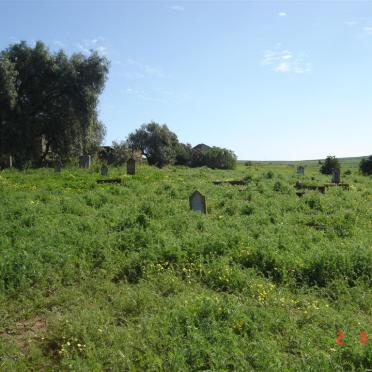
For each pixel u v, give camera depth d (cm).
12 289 641
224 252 789
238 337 481
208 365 433
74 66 3747
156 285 666
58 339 511
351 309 595
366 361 438
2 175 2391
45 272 696
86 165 3181
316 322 546
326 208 1341
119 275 726
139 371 436
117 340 491
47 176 2372
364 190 2014
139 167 3859
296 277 700
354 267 714
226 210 1286
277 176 2672
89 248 808
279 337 500
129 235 875
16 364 459
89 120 3803
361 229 1052
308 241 877
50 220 1054
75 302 613
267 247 788
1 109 3472
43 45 3722
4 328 554
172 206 1278
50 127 3706
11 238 876
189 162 5662
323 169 3900
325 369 422
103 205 1333
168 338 476
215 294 618
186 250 786
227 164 5325
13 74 3431
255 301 593
